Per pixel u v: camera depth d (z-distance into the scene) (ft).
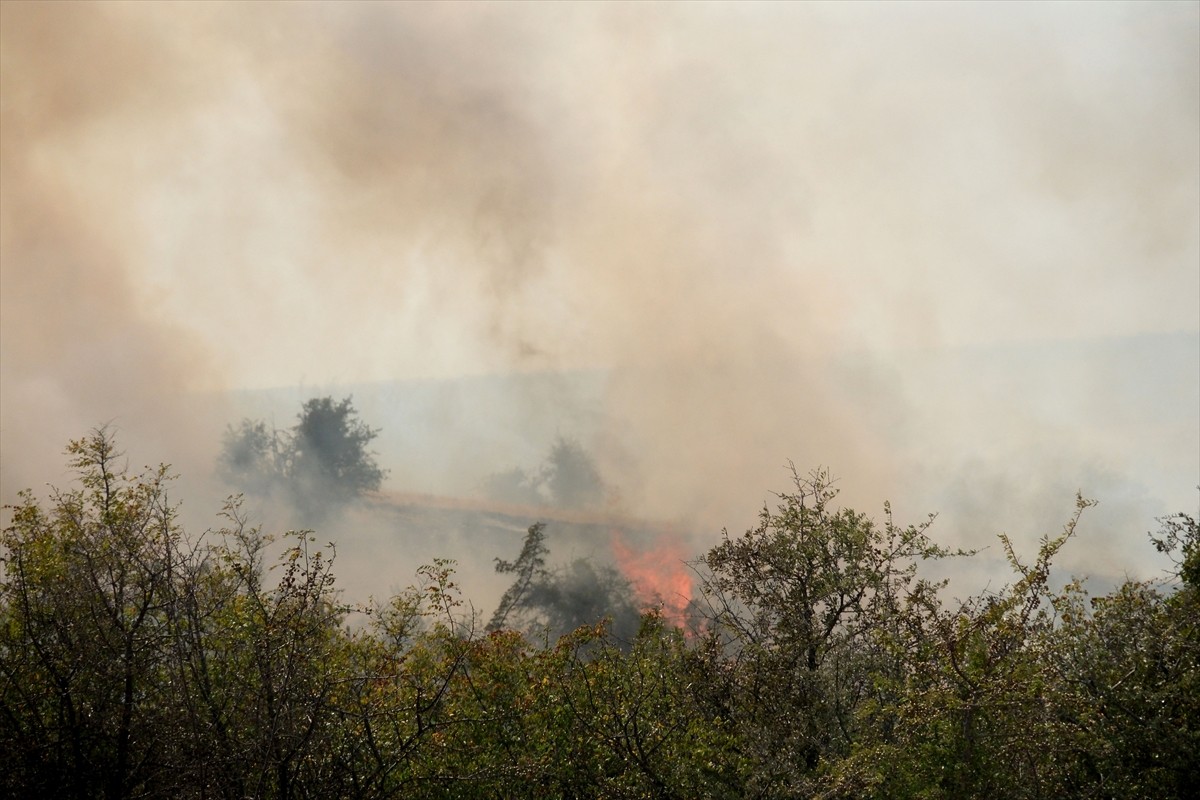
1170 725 35.12
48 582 40.06
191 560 38.22
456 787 41.60
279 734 34.55
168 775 36.11
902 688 39.14
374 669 42.78
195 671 35.78
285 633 35.94
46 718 40.34
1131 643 37.63
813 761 44.86
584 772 42.01
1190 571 40.16
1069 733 34.63
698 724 43.83
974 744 35.22
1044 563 36.83
